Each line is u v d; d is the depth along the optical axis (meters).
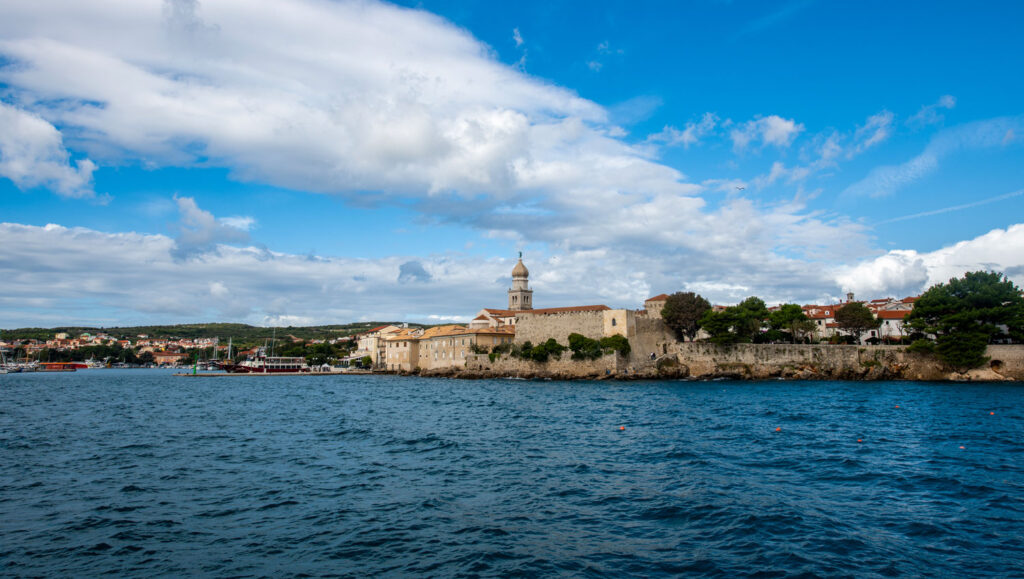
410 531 19.53
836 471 27.81
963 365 102.25
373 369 187.25
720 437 38.09
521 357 131.88
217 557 17.28
